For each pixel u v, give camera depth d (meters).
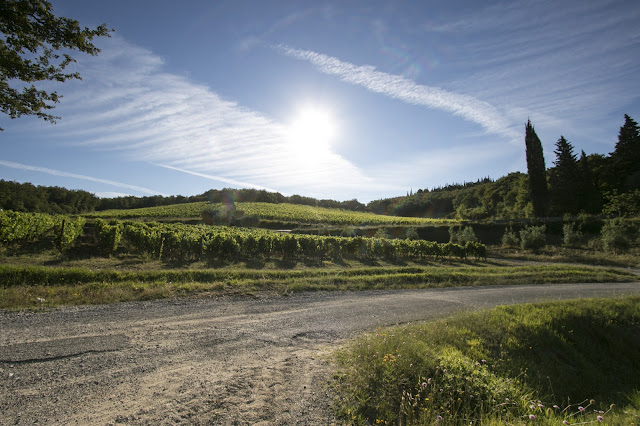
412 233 38.66
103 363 4.34
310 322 7.20
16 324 5.62
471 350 5.86
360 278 13.52
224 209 53.78
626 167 50.38
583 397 5.94
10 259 12.60
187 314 7.18
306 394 3.90
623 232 29.33
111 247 16.77
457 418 3.83
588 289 14.25
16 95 11.15
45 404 3.30
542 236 31.84
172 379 4.03
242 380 4.11
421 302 10.29
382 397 3.97
